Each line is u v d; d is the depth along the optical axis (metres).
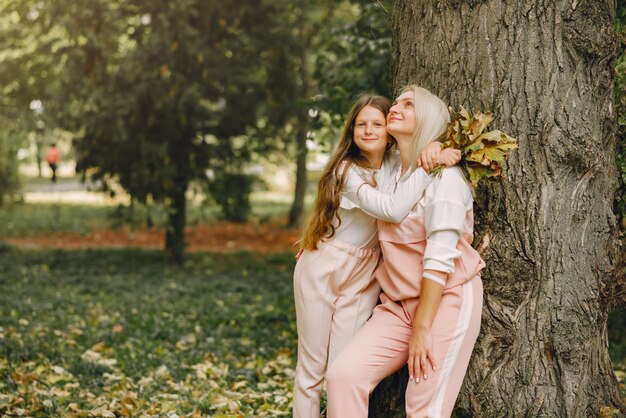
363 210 3.01
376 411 3.32
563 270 3.09
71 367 5.31
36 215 20.67
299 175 17.98
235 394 4.81
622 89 3.72
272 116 11.65
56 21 10.52
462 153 2.90
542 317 3.08
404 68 3.33
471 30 3.09
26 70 11.67
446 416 2.86
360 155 3.21
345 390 2.88
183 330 7.10
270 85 11.44
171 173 10.87
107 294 9.26
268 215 20.17
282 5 11.14
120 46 12.42
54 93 10.89
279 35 11.16
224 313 8.02
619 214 3.81
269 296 9.27
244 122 11.34
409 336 2.96
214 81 10.77
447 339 2.84
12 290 9.16
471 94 3.09
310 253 3.22
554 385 3.08
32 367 5.29
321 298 3.16
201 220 19.59
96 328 7.08
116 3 10.88
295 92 11.56
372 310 3.23
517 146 2.90
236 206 12.73
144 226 17.45
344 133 3.21
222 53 10.90
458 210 2.81
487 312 3.10
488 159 2.85
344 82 6.58
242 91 11.27
